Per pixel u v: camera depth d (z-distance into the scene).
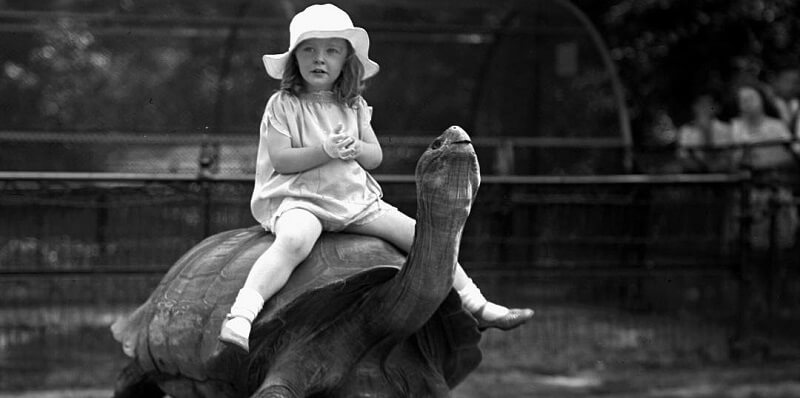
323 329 4.91
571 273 10.30
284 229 4.88
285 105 5.08
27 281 9.74
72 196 9.60
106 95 12.88
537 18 13.50
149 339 5.57
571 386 9.26
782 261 10.88
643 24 15.81
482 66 13.78
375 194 5.21
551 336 10.62
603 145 12.77
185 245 9.77
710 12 15.57
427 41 13.64
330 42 5.04
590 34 13.37
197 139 12.74
